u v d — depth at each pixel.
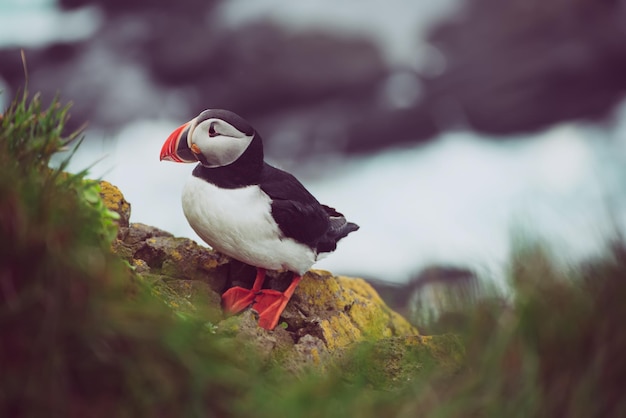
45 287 4.83
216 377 5.18
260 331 6.64
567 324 5.89
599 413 5.65
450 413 5.57
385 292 10.91
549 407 5.64
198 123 7.33
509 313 6.18
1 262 4.78
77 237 5.10
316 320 7.65
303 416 5.36
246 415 5.16
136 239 8.20
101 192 7.85
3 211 4.81
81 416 4.84
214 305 7.67
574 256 6.50
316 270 8.46
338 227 8.42
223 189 7.43
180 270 8.12
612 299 5.96
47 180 5.24
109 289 5.09
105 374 4.92
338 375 6.15
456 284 7.81
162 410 4.99
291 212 7.51
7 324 4.75
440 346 6.81
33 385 4.74
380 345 6.80
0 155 5.22
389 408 5.66
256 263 7.75
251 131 7.42
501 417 5.58
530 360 5.77
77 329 4.85
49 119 5.75
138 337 5.01
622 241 6.40
